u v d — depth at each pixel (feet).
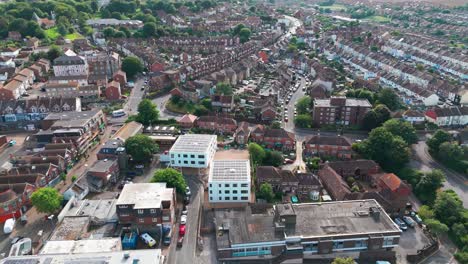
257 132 586.45
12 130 638.94
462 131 602.85
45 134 549.54
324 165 512.22
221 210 417.08
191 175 511.40
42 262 308.19
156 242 388.37
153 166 533.14
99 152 520.01
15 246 363.97
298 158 558.15
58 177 490.49
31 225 412.77
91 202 432.66
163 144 588.50
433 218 426.51
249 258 369.91
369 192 442.09
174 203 422.82
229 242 369.71
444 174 524.11
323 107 654.12
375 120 626.23
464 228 407.23
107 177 476.13
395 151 529.04
